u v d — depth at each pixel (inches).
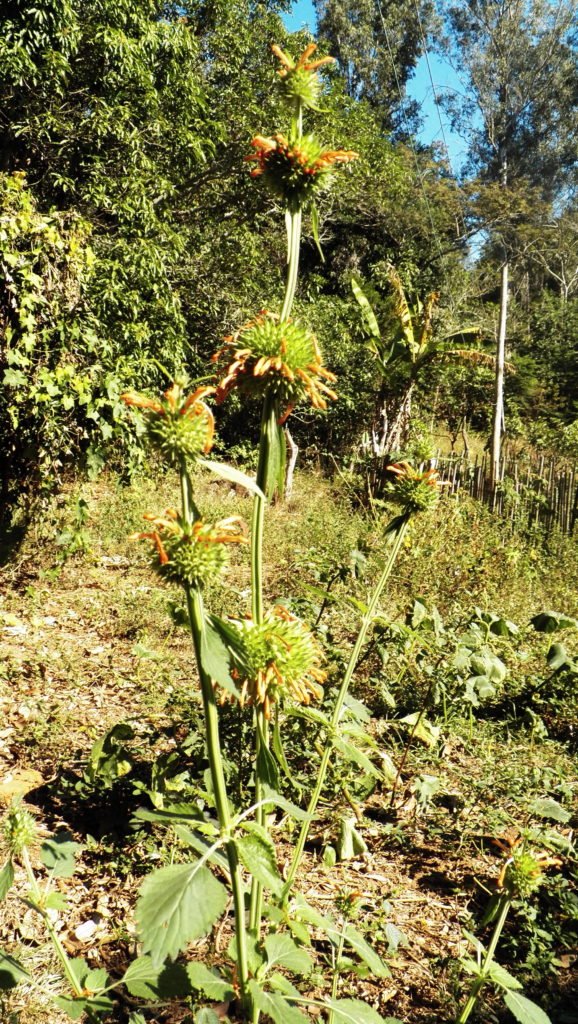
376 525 304.2
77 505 256.8
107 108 401.4
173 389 51.8
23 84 372.8
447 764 150.9
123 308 390.0
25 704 158.6
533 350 983.6
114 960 94.0
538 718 165.9
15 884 105.9
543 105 1064.8
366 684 174.7
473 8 1058.7
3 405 237.9
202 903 47.8
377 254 822.5
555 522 376.5
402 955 100.7
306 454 542.0
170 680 175.6
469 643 163.5
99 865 110.7
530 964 99.3
